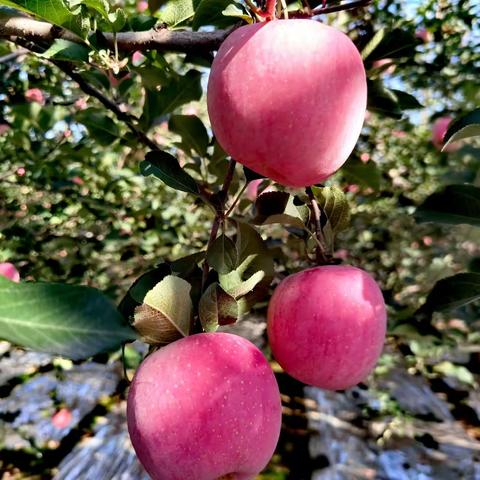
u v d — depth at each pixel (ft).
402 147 3.84
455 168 1.52
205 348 0.76
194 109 3.01
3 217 3.41
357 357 0.87
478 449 2.61
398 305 2.59
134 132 1.36
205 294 0.78
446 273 3.25
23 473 2.44
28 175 3.16
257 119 0.66
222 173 1.38
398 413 2.86
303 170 0.71
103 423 2.79
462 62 3.12
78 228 3.65
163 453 0.71
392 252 3.57
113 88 1.56
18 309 0.45
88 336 0.46
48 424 2.77
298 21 0.71
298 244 1.37
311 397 3.00
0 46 1.62
